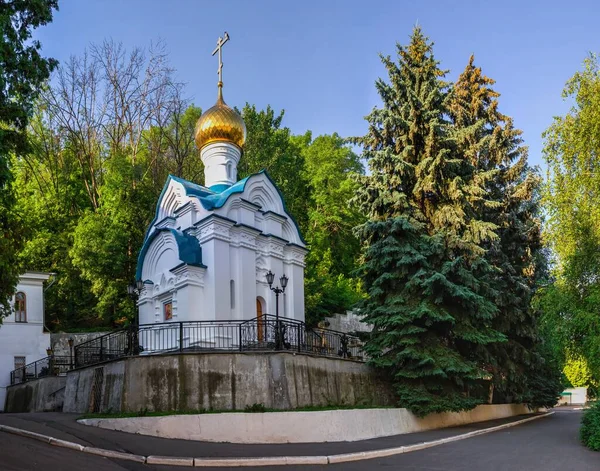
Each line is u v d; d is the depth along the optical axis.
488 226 26.09
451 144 27.08
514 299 29.52
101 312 36.81
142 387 18.61
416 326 23.59
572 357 22.98
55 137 44.16
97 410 20.05
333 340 26.16
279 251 29.14
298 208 45.59
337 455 14.98
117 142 45.25
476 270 26.30
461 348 25.84
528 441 18.80
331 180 51.66
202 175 46.19
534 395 34.44
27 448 13.50
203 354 19.00
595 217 22.16
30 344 32.97
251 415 17.64
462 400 23.45
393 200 25.84
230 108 32.78
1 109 16.08
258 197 29.20
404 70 28.28
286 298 29.17
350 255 50.81
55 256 39.31
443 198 27.23
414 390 23.19
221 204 26.44
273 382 19.34
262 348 20.97
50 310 40.34
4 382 31.70
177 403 18.48
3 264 15.36
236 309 26.05
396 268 24.62
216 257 25.50
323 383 21.20
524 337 31.22
